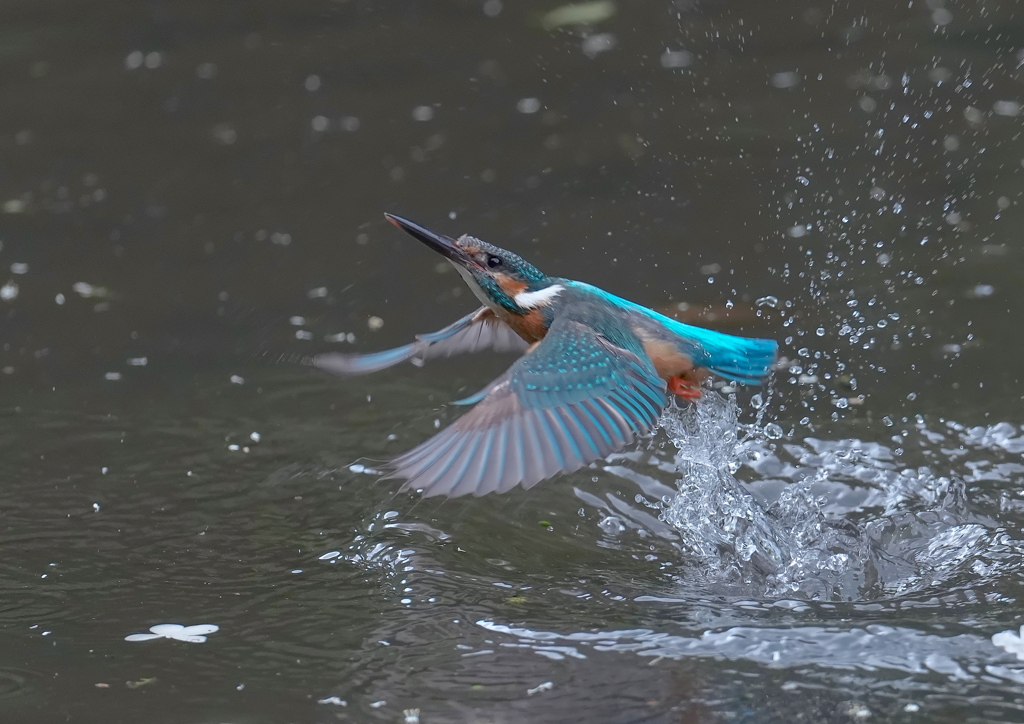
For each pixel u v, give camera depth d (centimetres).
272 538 849
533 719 633
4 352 1120
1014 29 1617
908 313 1105
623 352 696
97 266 1266
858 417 977
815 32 1697
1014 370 1016
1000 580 779
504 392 641
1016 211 1240
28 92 1658
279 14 1889
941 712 627
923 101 1466
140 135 1542
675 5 1836
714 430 900
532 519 875
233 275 1245
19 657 705
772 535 846
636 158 1416
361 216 1341
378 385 1068
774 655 690
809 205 1288
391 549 829
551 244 1255
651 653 695
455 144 1484
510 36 1773
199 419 1012
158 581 795
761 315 1113
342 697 659
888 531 851
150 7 1923
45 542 846
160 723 634
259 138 1523
